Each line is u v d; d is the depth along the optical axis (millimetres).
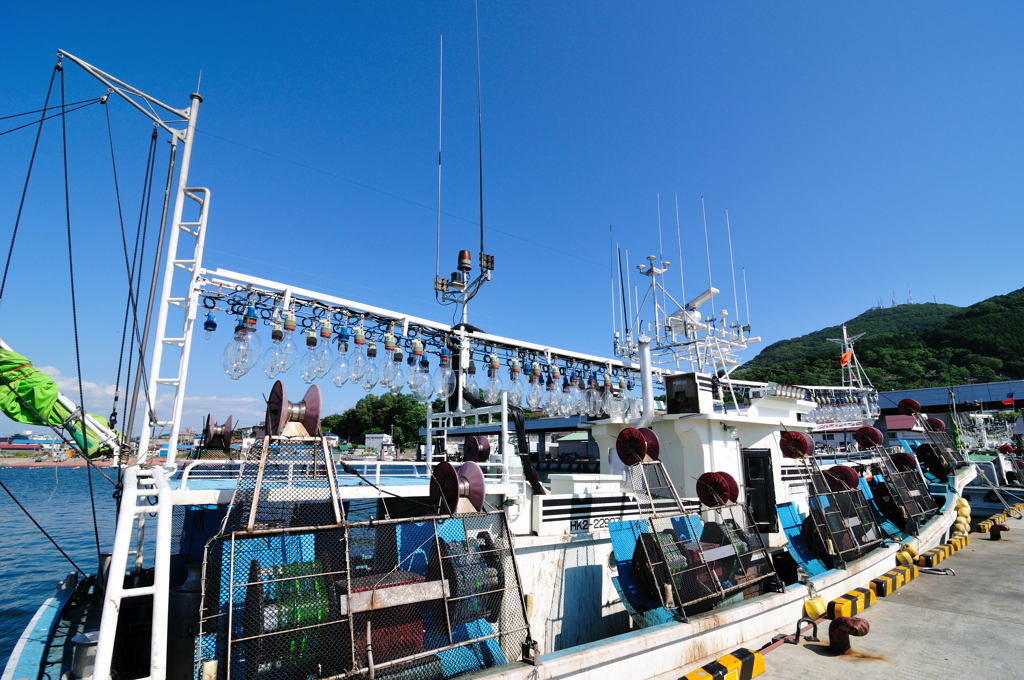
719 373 15234
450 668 4812
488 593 5215
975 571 11742
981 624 8211
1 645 12008
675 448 11078
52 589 16109
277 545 5000
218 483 7121
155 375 6461
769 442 11930
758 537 8336
